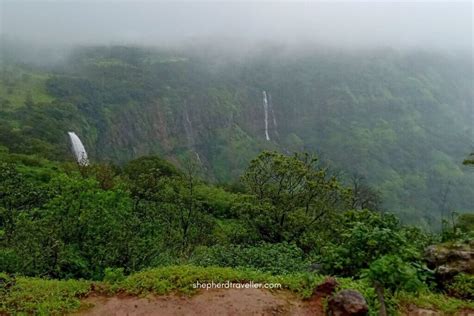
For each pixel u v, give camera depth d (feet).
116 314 26.37
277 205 59.93
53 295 28.02
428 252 36.29
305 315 26.81
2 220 55.77
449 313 28.99
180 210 68.33
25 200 56.44
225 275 30.40
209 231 68.49
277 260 38.58
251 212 58.80
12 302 27.07
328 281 28.94
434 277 33.09
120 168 157.17
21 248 37.60
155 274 30.30
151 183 82.07
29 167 115.44
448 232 48.26
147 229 44.83
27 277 32.37
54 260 36.60
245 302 27.50
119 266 38.88
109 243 38.91
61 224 39.14
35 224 39.37
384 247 25.66
